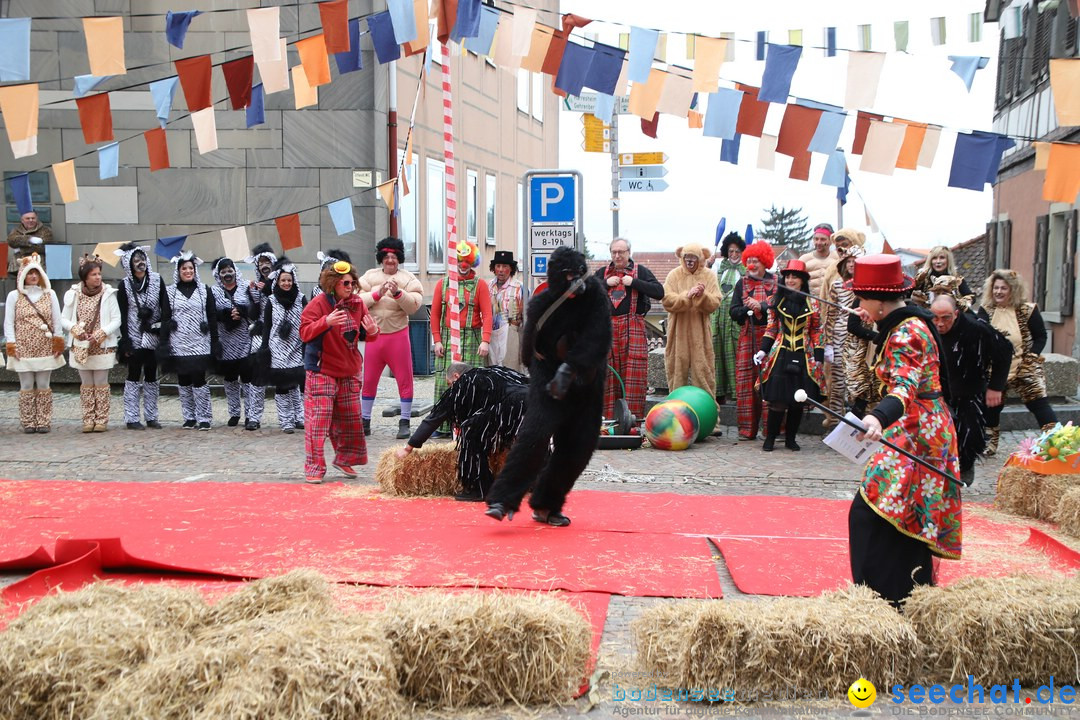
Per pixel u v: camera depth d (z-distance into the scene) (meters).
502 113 25.42
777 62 8.02
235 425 12.80
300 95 8.87
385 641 4.07
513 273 12.08
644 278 11.84
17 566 6.11
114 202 17.12
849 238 11.37
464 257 11.25
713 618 4.31
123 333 12.41
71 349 12.06
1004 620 4.38
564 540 6.79
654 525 7.31
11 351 11.99
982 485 9.34
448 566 6.10
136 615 4.22
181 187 17.11
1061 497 7.33
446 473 8.34
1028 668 4.41
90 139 8.79
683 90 8.51
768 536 6.96
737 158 8.74
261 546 6.59
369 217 17.14
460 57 21.72
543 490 7.19
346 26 8.54
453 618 4.22
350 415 9.27
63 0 16.69
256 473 9.60
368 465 10.09
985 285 10.31
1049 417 10.05
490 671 4.20
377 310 11.77
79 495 8.36
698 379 12.22
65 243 17.19
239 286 12.48
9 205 17.14
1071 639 4.41
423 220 19.78
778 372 10.85
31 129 8.42
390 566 6.09
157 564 5.98
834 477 9.55
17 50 8.24
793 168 8.50
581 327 6.81
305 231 17.17
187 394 12.62
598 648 4.79
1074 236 17.11
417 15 8.64
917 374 4.71
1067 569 6.26
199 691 3.75
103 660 3.92
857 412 10.95
